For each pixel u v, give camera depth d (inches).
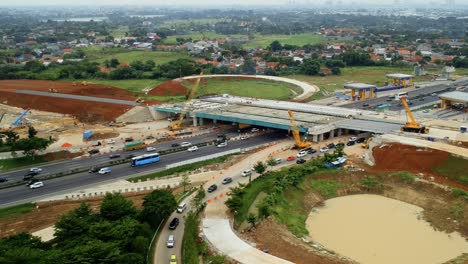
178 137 7691.9
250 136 7637.8
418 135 6555.1
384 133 6781.5
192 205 4909.0
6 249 3563.0
